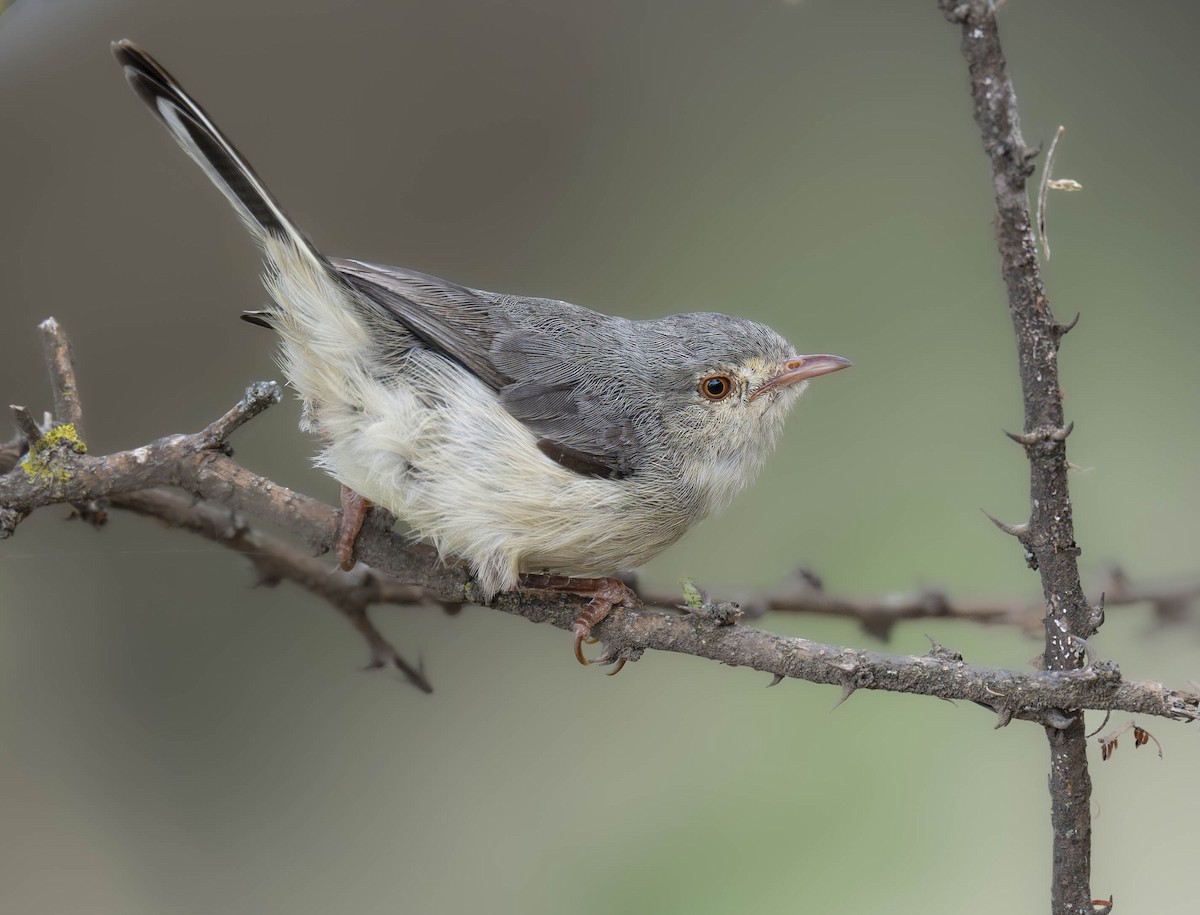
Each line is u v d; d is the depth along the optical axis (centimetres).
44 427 233
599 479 233
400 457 233
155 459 232
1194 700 230
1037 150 229
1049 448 230
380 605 234
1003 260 229
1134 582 233
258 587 234
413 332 233
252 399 232
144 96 232
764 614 233
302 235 233
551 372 234
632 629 233
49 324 233
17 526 234
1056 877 230
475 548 233
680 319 235
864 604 233
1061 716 230
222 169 232
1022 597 233
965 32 229
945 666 231
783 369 234
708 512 235
